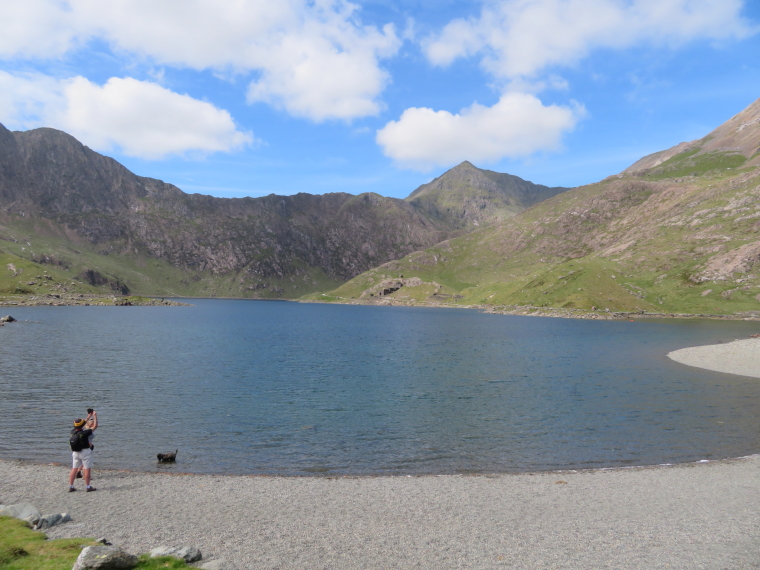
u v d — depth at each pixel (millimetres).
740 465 28703
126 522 19469
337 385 56531
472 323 186500
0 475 25734
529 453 31906
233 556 16203
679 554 16906
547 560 16453
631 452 31938
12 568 13438
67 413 41062
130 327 142375
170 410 43094
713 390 53188
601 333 135875
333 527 19453
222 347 97062
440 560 16375
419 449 32781
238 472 28109
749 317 192625
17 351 80250
